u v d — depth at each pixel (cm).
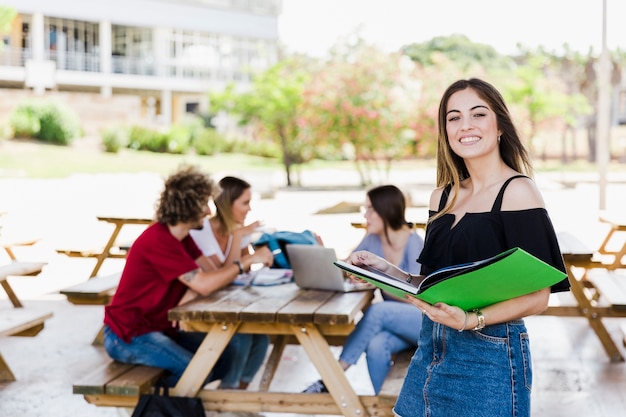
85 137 3189
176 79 3812
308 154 2447
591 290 746
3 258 1034
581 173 2889
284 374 547
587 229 1202
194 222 411
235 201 486
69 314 733
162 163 3003
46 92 3403
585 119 3419
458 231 234
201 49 3938
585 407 477
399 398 250
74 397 498
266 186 2262
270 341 531
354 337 411
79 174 2583
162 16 3747
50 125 3058
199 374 388
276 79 2441
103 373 389
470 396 229
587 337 648
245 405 387
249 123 2609
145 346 399
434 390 236
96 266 729
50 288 858
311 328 379
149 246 405
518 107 2614
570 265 571
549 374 545
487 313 224
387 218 439
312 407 385
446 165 250
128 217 720
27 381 532
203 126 3684
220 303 397
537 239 223
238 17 4003
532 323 702
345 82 2198
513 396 227
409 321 410
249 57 4103
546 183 2325
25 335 514
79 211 1501
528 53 3950
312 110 2227
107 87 3612
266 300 404
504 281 212
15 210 1513
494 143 237
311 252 423
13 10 3247
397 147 2234
